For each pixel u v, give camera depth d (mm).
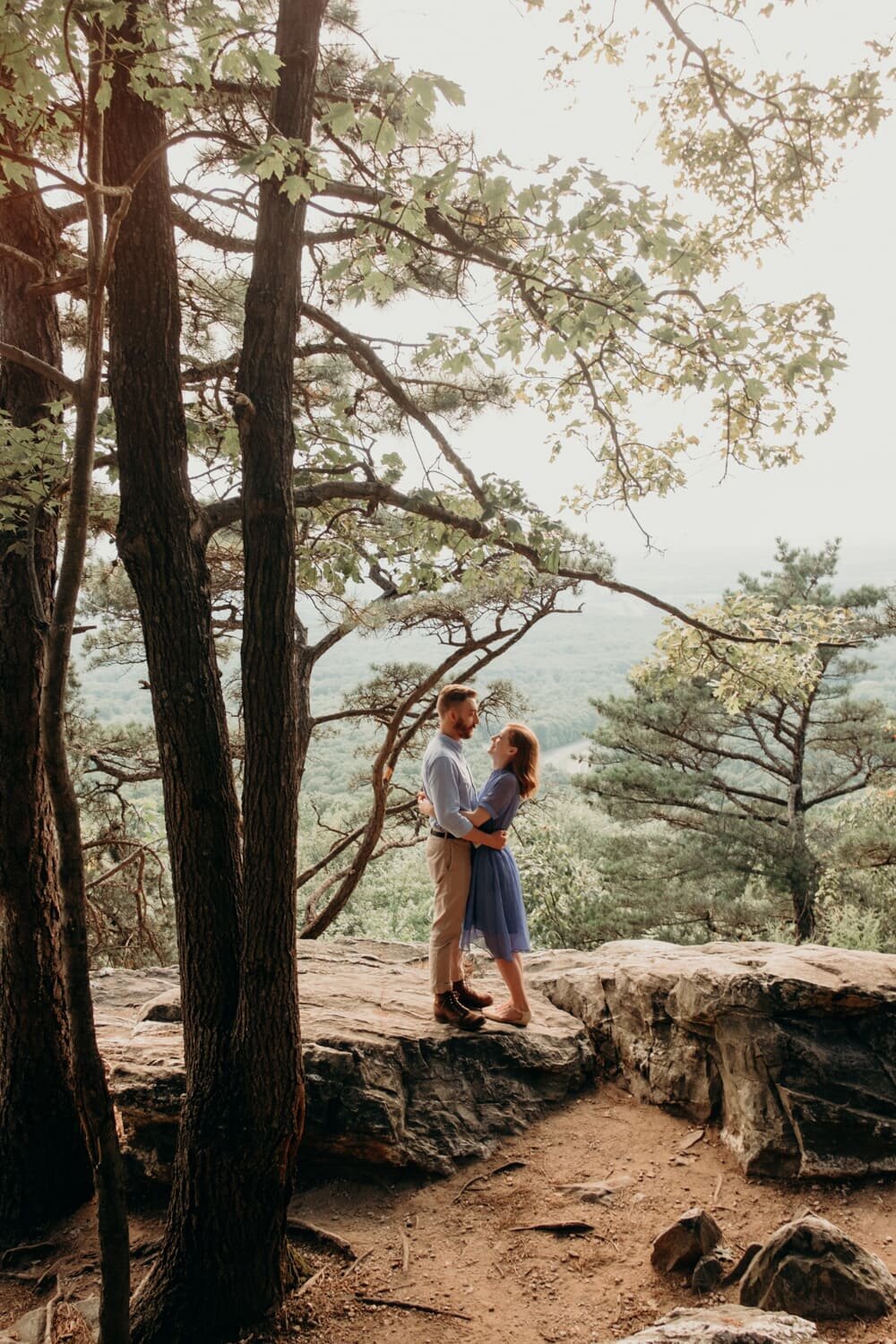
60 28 2900
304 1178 4234
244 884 3258
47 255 4609
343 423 5223
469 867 4840
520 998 4961
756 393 3691
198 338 6504
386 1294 3404
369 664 10914
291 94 3363
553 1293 3346
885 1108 4016
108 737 12094
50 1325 3268
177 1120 4172
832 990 4234
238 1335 3197
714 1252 3377
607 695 18109
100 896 12109
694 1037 4551
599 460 5262
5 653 4449
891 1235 3547
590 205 3156
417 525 4543
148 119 3316
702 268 5141
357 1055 4348
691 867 16500
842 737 16062
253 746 3221
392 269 3904
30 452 3754
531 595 7750
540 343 3896
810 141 4828
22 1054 4414
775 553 16719
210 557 7566
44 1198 4375
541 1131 4535
